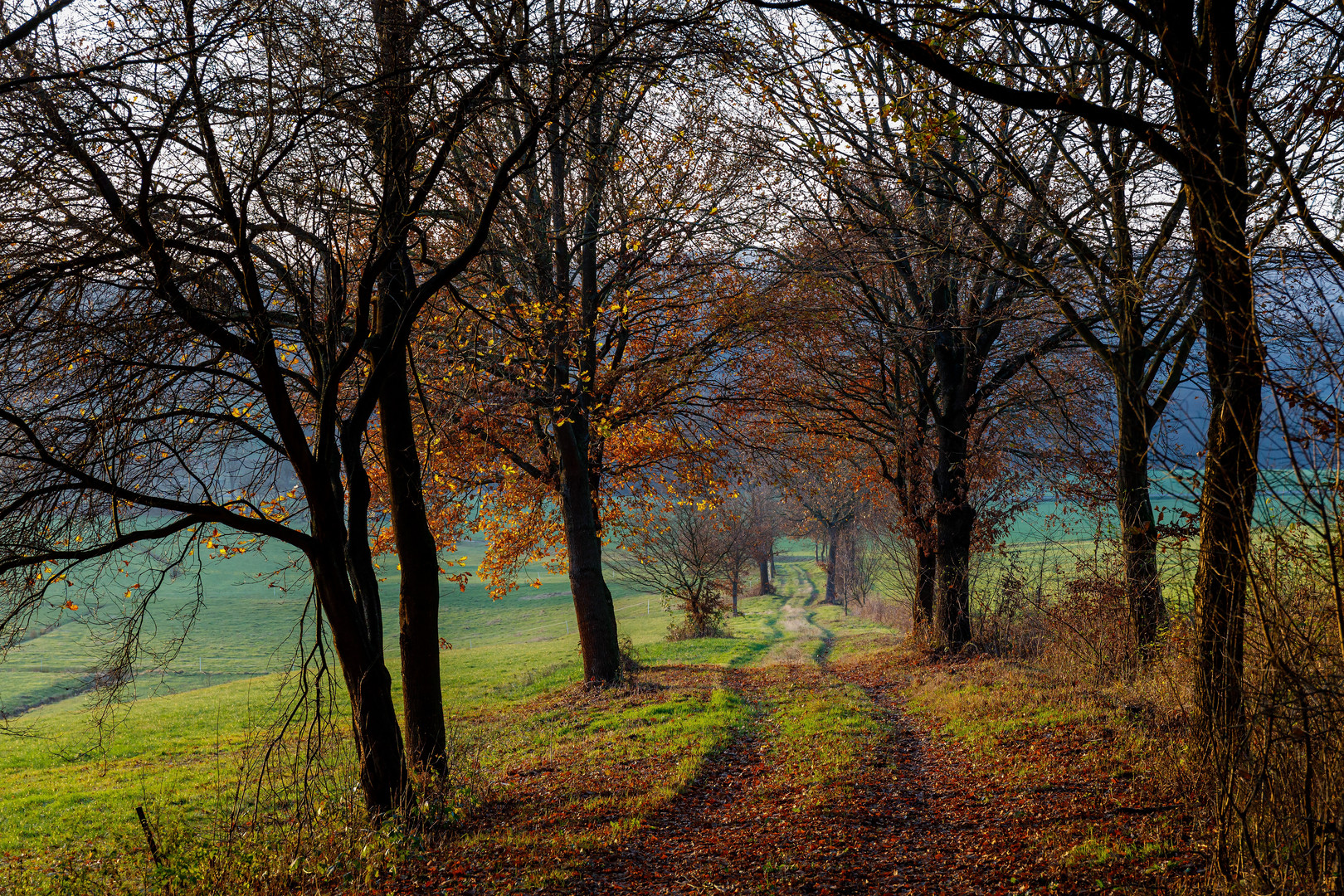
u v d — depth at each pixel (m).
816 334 20.00
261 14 7.50
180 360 8.82
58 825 13.45
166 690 31.56
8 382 7.88
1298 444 3.99
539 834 9.01
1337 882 4.56
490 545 22.31
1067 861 6.38
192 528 9.42
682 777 11.14
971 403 21.02
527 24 8.55
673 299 18.08
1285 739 4.61
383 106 8.53
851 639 32.91
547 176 16.70
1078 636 14.25
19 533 7.84
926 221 15.57
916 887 6.61
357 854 8.27
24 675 32.38
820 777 10.31
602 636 20.36
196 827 11.71
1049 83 9.88
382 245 8.80
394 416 10.37
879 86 12.63
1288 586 4.83
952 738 11.98
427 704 10.37
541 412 18.20
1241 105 6.21
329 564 8.99
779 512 52.28
